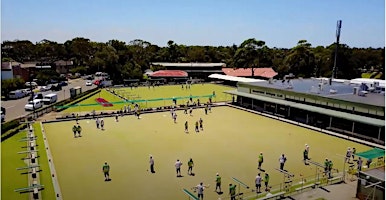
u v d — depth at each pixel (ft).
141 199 75.05
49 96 203.62
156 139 126.41
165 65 395.14
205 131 139.64
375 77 338.75
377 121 124.06
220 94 254.27
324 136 132.98
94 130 139.23
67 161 100.12
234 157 105.60
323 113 142.41
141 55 427.74
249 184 84.23
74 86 297.94
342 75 318.04
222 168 95.50
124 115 171.32
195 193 78.43
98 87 287.48
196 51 489.26
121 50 390.63
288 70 337.93
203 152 110.52
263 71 354.74
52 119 157.17
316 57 332.80
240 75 348.59
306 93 160.45
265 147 116.98
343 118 133.59
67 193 77.51
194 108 193.47
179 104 208.54
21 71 302.66
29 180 84.43
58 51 522.06
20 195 75.61
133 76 339.57
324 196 76.07
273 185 83.46
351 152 102.83
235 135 133.49
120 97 234.38
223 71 371.35
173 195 77.30
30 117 156.35
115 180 85.92
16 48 510.58
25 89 239.91
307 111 157.28
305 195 76.59
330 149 115.03
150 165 93.20
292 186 82.38
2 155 103.60
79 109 185.57
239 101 209.87
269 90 184.85
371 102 134.10
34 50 522.88
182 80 346.74
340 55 316.81
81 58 491.31
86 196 76.07
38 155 104.53
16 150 109.09
